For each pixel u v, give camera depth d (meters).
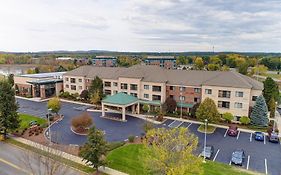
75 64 165.38
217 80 57.69
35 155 33.22
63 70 130.25
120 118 57.38
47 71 131.88
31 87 82.25
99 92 69.31
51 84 82.25
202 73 62.91
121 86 67.81
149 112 61.97
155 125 52.44
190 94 60.72
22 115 58.50
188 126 51.94
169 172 21.22
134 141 42.31
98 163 30.11
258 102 52.22
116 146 39.44
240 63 163.88
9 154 36.75
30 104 71.00
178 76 64.25
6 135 45.19
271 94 63.28
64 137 44.34
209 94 57.38
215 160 35.59
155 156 23.81
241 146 41.41
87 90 75.38
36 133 45.81
